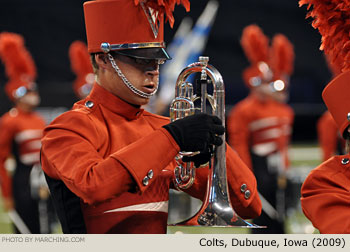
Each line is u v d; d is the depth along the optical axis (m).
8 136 11.68
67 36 32.09
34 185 11.41
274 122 12.89
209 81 4.57
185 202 12.14
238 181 4.89
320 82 33.78
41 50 31.73
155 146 4.20
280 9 33.97
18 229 11.38
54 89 23.67
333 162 4.82
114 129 4.61
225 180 4.53
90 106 4.65
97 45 4.60
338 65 5.08
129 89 4.57
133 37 4.50
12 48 12.32
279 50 13.62
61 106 23.64
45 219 11.34
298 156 26.22
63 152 4.33
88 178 4.14
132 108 4.71
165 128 4.28
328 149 12.59
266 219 12.23
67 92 23.70
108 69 4.61
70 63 31.94
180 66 26.19
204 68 4.54
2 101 23.58
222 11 33.34
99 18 4.55
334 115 4.84
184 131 4.25
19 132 11.69
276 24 34.00
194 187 4.95
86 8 4.66
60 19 32.12
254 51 13.61
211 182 4.53
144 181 4.15
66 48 32.00
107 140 4.55
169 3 4.61
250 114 12.89
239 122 12.92
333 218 4.56
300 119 30.81
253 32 13.80
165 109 19.27
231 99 32.56
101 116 4.64
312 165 22.73
